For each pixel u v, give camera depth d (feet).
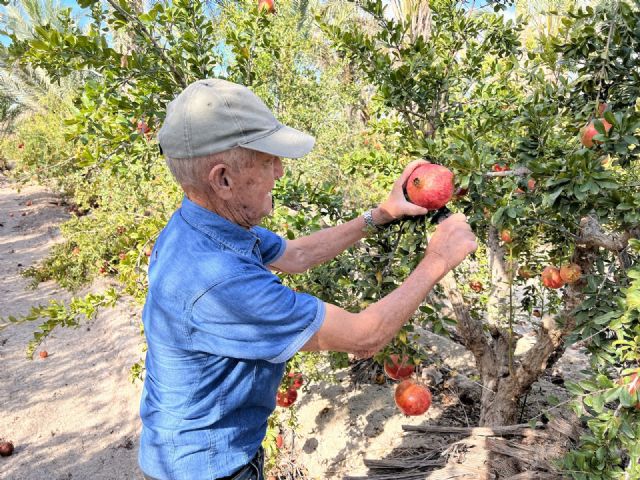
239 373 4.15
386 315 4.19
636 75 6.51
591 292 6.84
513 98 9.37
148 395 4.54
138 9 11.47
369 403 14.49
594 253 8.55
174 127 3.83
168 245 4.13
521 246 9.29
